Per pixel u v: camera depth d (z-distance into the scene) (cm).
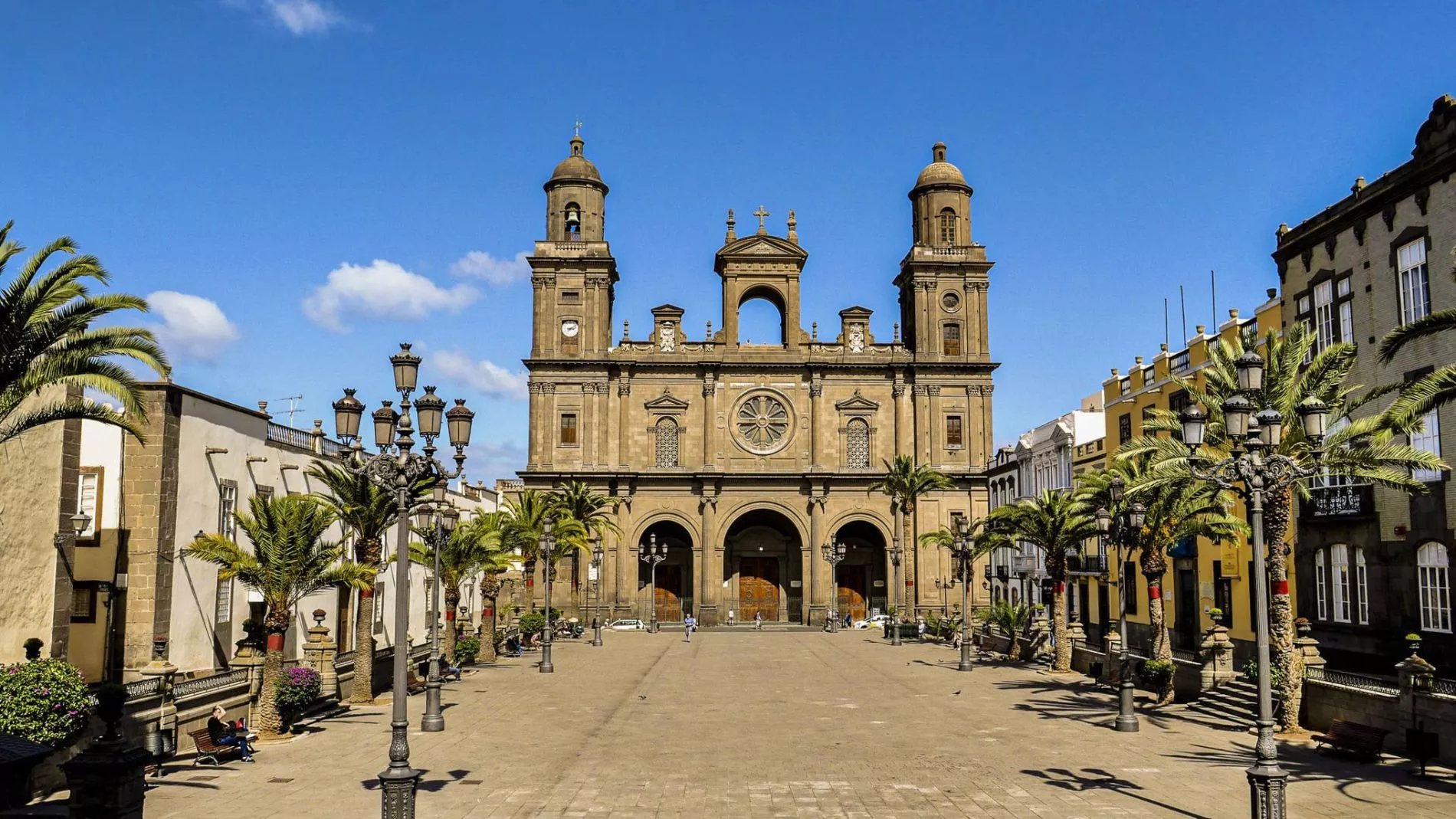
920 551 7875
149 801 2095
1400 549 3206
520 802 2105
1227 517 3512
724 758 2573
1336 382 2934
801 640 6712
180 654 3341
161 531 3241
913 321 8244
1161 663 3462
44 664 2244
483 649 5172
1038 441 6844
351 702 3519
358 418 2036
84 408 2205
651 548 7831
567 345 7994
